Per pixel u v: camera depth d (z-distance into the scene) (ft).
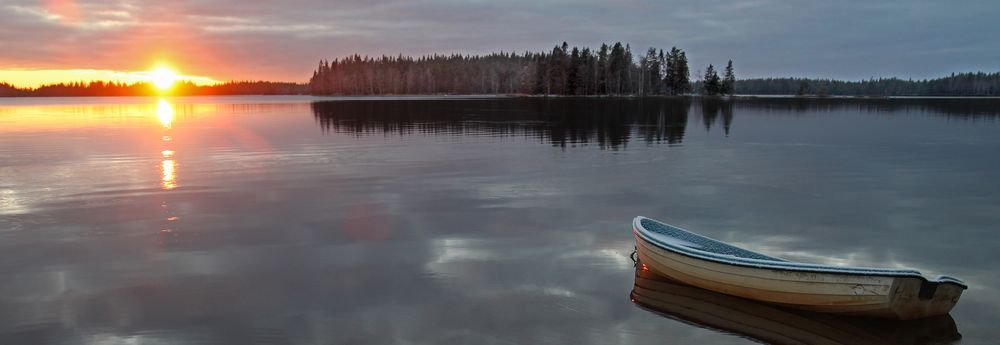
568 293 30.30
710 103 308.60
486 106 265.34
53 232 41.88
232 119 172.86
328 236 40.73
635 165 73.36
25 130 129.90
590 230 41.86
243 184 60.44
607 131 125.29
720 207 49.24
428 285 31.45
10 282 32.07
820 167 71.67
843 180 62.44
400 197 53.57
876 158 80.59
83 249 37.88
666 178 63.46
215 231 42.06
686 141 104.01
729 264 28.68
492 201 51.65
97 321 27.32
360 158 80.59
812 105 293.43
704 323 26.94
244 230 42.34
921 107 269.85
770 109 242.99
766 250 37.42
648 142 102.06
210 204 50.75
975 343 24.94
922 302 26.12
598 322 27.12
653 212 47.42
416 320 27.27
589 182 60.95
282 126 142.61
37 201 51.96
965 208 48.85
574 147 94.17
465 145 97.25
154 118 180.04
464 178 63.62
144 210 48.47
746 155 83.76
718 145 97.30
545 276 32.68
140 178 64.13
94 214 47.03
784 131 126.21
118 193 55.62
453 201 51.72
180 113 216.33
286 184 60.44
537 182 61.00
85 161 77.51
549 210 48.08
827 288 26.66
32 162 76.28
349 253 36.91
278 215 46.75
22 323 27.12
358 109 242.37
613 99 366.22
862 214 46.75
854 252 36.99
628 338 25.64
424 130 128.77
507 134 118.21
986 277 32.50
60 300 29.68
